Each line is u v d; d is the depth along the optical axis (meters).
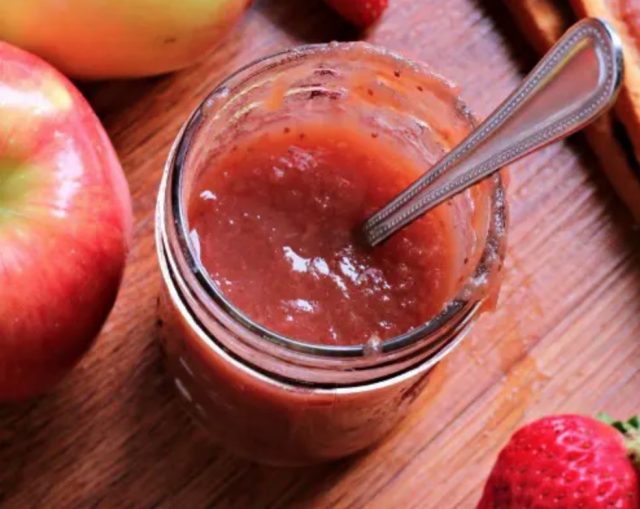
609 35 0.32
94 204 0.38
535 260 0.43
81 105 0.39
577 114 0.33
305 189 0.39
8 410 0.40
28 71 0.38
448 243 0.39
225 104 0.37
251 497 0.41
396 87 0.39
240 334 0.35
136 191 0.43
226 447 0.41
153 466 0.41
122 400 0.41
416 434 0.41
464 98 0.45
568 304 0.43
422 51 0.45
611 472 0.38
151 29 0.40
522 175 0.44
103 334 0.41
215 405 0.39
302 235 0.38
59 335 0.38
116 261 0.38
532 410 0.42
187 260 0.35
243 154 0.39
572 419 0.39
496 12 0.46
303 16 0.45
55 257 0.37
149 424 0.41
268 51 0.45
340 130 0.39
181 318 0.37
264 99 0.38
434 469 0.41
